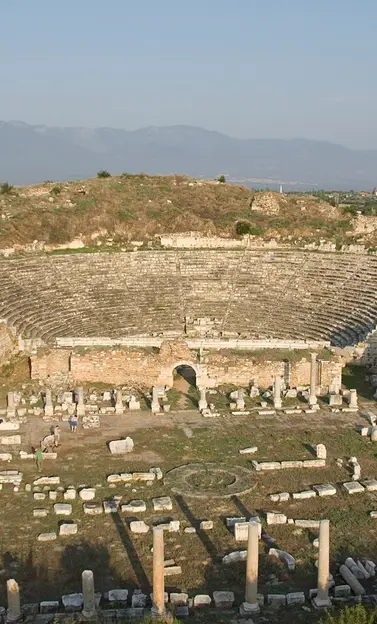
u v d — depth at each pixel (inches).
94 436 1392.7
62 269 2460.6
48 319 2123.5
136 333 2178.9
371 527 1016.2
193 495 1118.4
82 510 1063.6
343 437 1402.6
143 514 1052.5
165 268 2581.2
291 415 1544.0
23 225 2691.9
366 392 1727.4
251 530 794.2
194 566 903.7
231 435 1407.5
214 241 2805.1
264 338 2134.6
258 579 871.1
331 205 3388.3
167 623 724.7
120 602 810.2
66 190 3198.8
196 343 1963.6
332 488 1140.5
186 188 3417.8
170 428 1448.1
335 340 2064.5
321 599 814.5
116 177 3543.3
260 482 1174.3
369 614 709.9
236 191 3476.9
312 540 974.4
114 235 2854.3
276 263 2588.6
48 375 1774.1
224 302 2396.7
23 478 1183.6
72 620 756.0
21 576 873.5
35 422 1472.7
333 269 2484.0
